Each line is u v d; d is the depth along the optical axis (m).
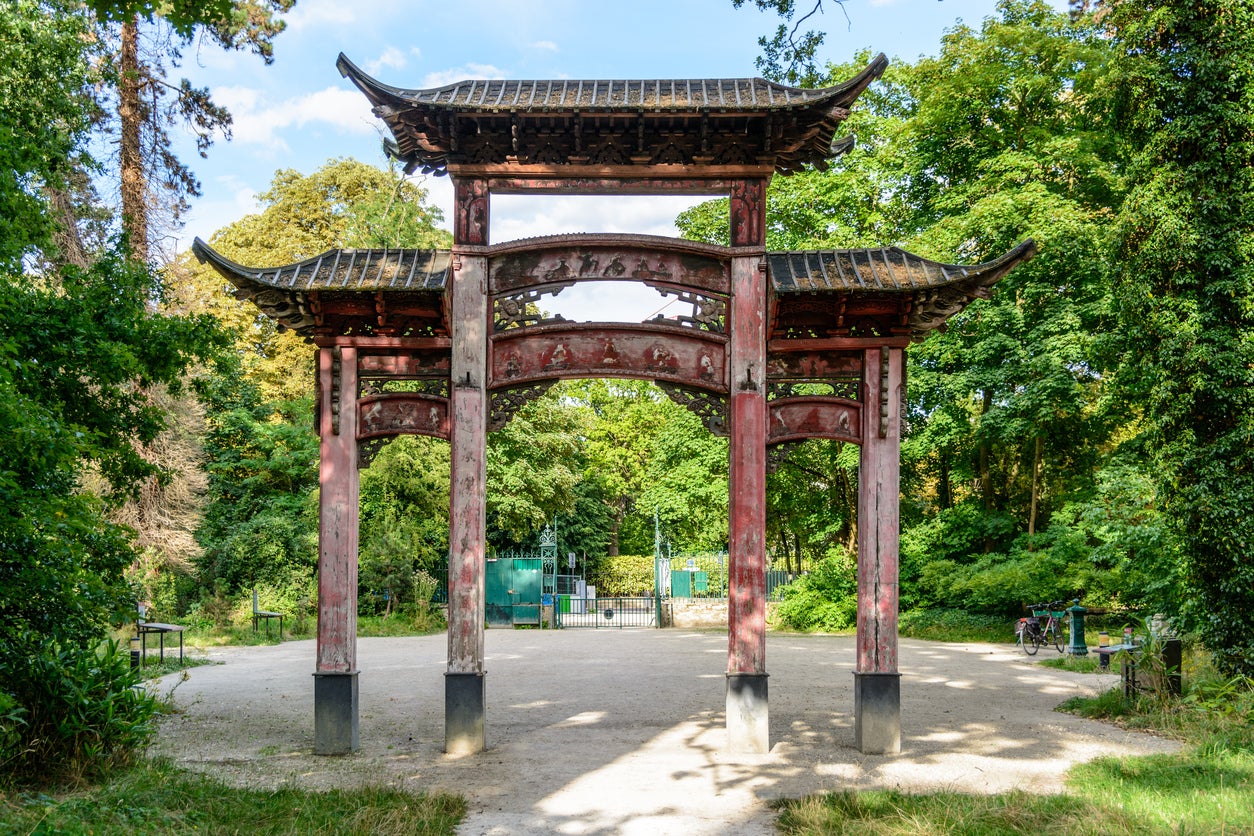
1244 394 13.55
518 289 11.23
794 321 11.20
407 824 7.51
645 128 10.90
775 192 27.64
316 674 10.66
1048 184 24.58
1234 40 14.16
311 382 34.97
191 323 13.11
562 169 11.12
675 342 11.22
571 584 43.59
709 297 11.30
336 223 37.41
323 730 10.59
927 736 11.48
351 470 10.98
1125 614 24.00
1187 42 14.56
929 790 8.81
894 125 26.42
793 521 32.28
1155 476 14.79
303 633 26.30
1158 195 14.66
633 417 49.19
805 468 29.89
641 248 11.26
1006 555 27.08
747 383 11.02
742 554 10.87
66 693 8.78
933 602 28.47
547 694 14.89
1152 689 13.02
